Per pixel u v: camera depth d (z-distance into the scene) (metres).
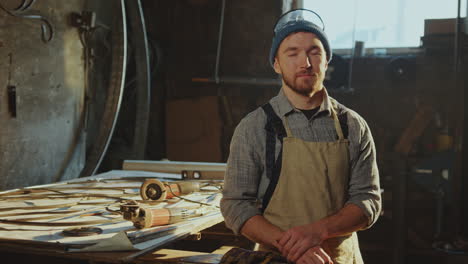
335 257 2.14
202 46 6.95
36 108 5.12
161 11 7.08
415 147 6.20
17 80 4.88
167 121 7.09
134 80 6.97
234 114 6.90
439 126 6.12
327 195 2.07
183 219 2.62
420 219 6.16
